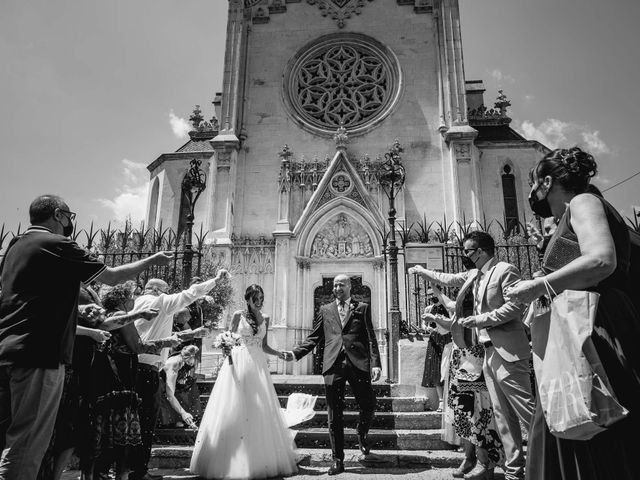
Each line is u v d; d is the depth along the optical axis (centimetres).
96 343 497
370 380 662
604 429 191
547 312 231
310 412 712
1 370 358
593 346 198
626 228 222
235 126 2458
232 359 609
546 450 221
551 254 233
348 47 2611
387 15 2611
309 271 2223
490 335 480
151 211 2658
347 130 2423
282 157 2406
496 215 2316
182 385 802
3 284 386
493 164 2419
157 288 666
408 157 2345
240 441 563
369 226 2236
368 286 2180
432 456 657
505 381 467
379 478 579
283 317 2116
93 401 490
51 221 429
